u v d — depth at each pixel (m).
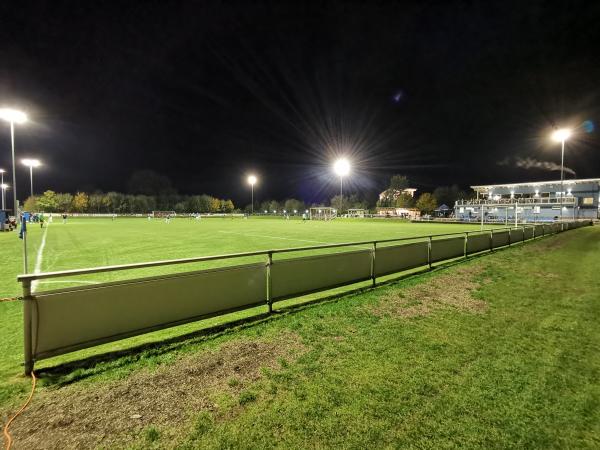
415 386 2.94
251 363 3.29
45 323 2.99
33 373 2.96
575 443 2.32
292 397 2.71
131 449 2.11
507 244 13.84
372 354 3.56
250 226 33.47
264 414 2.48
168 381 2.91
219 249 13.24
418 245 8.23
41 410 2.47
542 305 5.55
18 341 3.88
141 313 3.58
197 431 2.29
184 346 3.66
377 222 47.81
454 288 6.62
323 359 3.41
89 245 14.67
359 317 4.75
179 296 3.89
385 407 2.62
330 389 2.85
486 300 5.83
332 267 5.89
